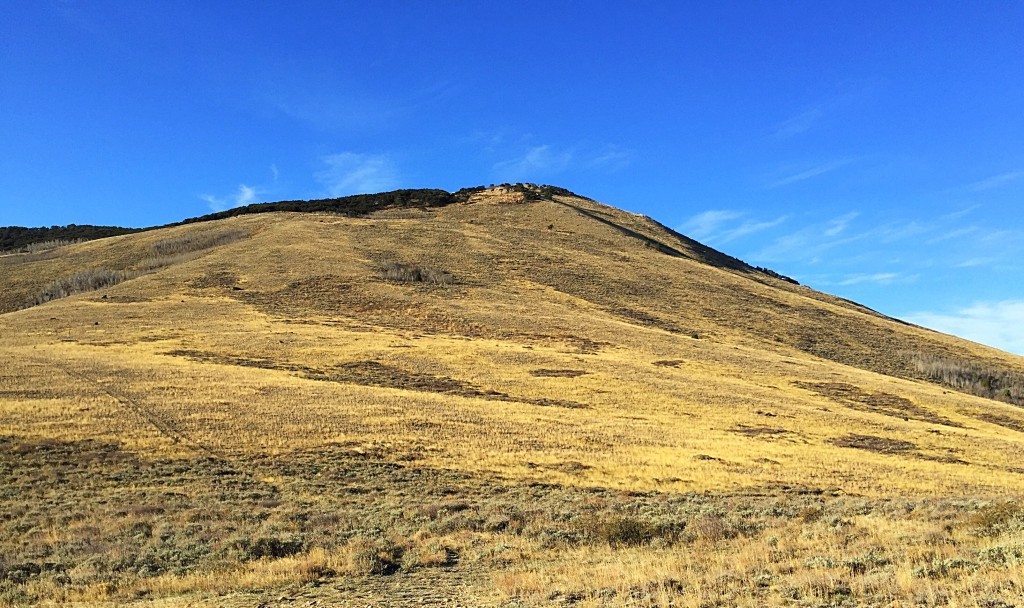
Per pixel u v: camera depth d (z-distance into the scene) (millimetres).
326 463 29891
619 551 16312
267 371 51406
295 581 14219
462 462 31344
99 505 22578
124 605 12445
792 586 10102
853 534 14984
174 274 93562
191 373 47562
